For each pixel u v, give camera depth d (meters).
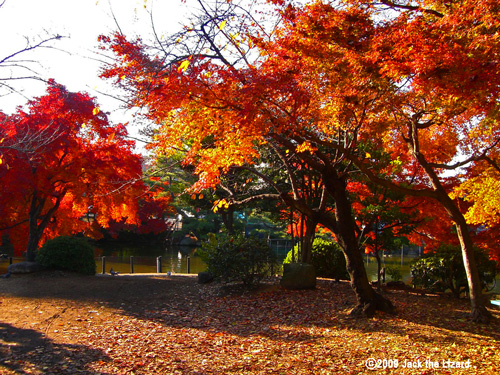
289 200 10.13
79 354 6.23
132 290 12.46
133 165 15.10
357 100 7.33
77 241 15.33
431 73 5.67
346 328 7.91
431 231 14.36
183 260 30.03
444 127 11.70
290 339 7.24
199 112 7.33
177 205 35.91
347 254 9.22
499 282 20.05
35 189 14.35
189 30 5.68
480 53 5.45
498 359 5.94
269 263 12.87
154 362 5.98
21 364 5.64
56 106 13.38
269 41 6.89
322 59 6.79
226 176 13.59
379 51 6.21
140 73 6.08
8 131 11.70
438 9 7.11
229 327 8.23
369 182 11.89
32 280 13.48
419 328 7.84
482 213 10.05
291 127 7.24
